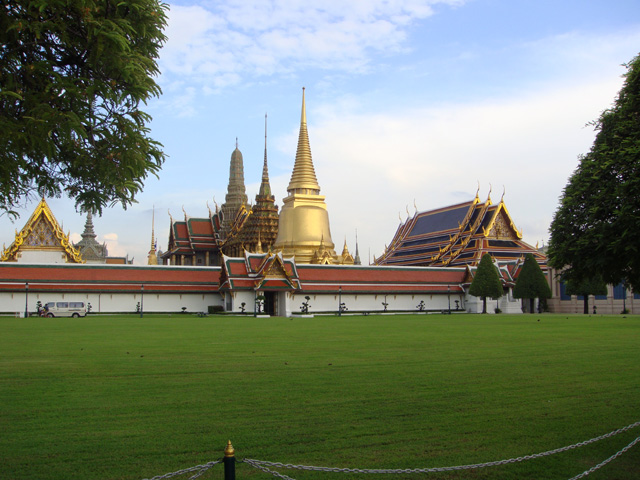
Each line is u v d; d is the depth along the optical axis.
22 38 12.48
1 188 12.51
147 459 11.48
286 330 44.06
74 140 13.02
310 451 11.93
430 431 13.28
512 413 14.88
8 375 20.41
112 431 13.28
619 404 15.88
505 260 105.19
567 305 97.81
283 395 16.97
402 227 133.50
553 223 14.86
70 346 30.28
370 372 21.05
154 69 14.48
